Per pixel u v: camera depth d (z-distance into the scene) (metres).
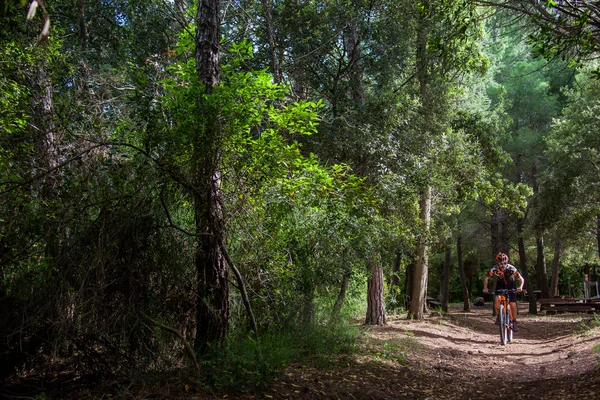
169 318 6.91
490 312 30.83
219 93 6.89
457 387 7.79
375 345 10.55
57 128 7.43
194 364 6.04
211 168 7.04
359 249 11.27
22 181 6.54
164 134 6.89
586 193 22.34
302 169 8.27
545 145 28.31
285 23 14.40
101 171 6.93
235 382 5.93
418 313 19.56
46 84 8.69
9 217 6.42
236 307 8.21
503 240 30.75
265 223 8.33
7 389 5.88
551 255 39.03
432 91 15.78
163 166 6.76
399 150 13.60
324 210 9.79
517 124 30.64
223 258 7.43
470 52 15.57
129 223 6.54
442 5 9.62
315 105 7.86
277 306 8.98
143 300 6.57
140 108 7.63
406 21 14.03
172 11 14.12
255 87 7.39
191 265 7.21
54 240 6.57
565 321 21.12
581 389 6.47
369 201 8.87
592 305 25.06
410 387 7.57
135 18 14.20
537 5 8.61
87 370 6.36
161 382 5.87
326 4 14.38
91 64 13.19
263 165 7.47
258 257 8.25
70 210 6.63
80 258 6.36
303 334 9.35
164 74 11.30
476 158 18.53
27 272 6.33
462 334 16.36
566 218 23.33
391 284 21.33
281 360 7.36
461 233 30.56
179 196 7.18
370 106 13.77
